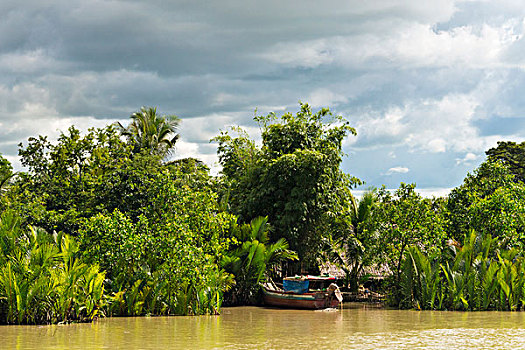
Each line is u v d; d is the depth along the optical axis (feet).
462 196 126.52
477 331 71.51
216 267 89.92
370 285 137.49
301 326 76.13
